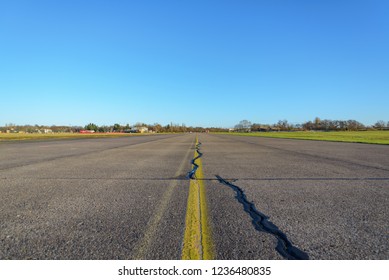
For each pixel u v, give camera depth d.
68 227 3.05
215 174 6.93
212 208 3.84
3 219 3.32
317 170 7.62
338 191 4.94
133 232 2.90
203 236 2.81
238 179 6.20
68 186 5.36
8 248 2.52
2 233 2.87
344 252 2.48
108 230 2.96
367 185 5.50
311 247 2.57
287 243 2.65
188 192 4.85
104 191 4.91
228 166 8.52
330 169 7.81
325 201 4.22
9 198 4.36
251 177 6.46
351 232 2.93
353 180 6.06
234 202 4.16
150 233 2.88
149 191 4.93
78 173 7.03
